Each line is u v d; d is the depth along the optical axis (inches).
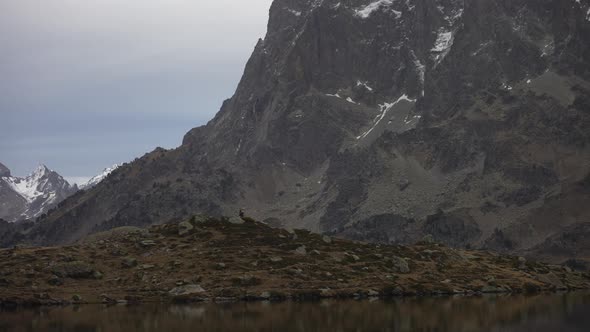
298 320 4404.5
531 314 4734.3
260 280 5999.0
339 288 5969.5
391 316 4608.8
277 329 4047.7
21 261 6304.1
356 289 5964.6
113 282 5920.3
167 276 6023.6
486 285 6678.2
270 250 6752.0
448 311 4886.8
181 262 6279.5
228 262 6343.5
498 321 4411.9
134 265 6274.6
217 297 5590.6
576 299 5856.3
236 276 6023.6
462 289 6397.6
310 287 5910.4
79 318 4525.1
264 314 4697.3
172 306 5206.7
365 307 5108.3
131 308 5088.6
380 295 5949.8
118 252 6574.8
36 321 4399.6
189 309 4992.6
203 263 6299.2
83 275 6028.5
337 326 4175.7
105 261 6387.8
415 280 6510.8
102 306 5216.5
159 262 6323.8
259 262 6387.8
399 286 6151.6
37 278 5880.9
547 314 4736.7
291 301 5521.7
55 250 6678.2
